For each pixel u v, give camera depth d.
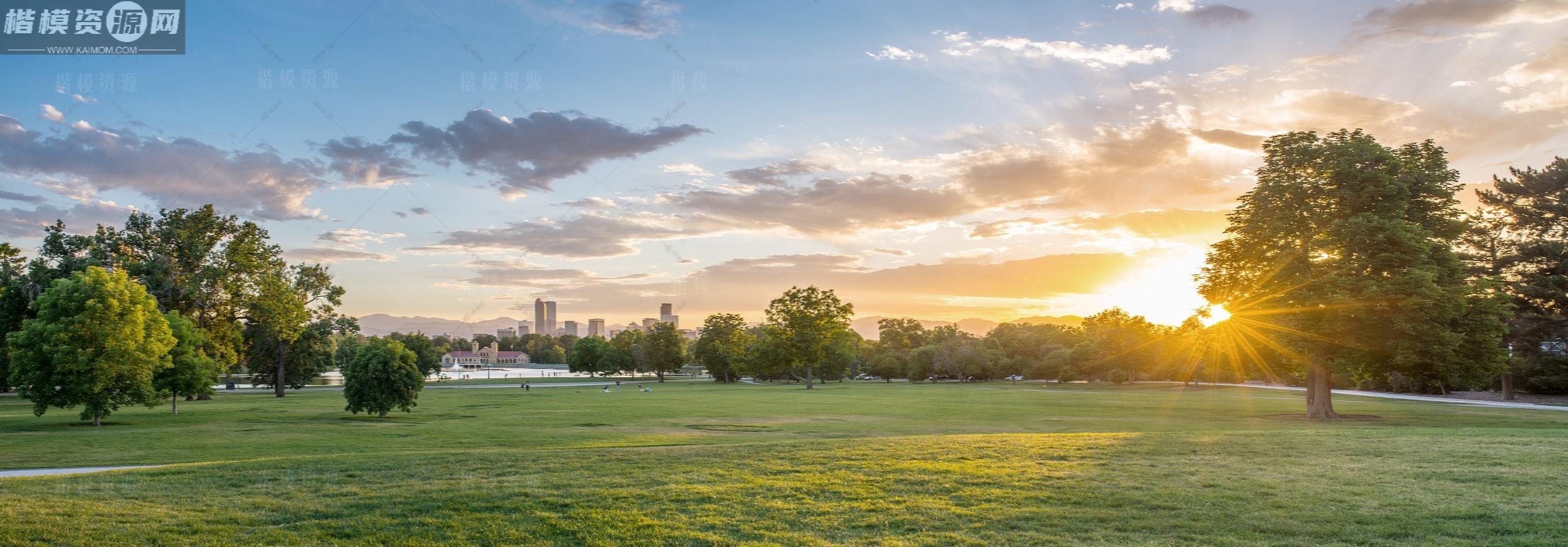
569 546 9.48
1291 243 35.00
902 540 9.57
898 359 153.88
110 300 33.41
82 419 33.22
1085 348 119.44
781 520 10.51
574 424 34.84
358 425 34.16
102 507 11.16
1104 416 39.78
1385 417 36.28
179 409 46.59
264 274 62.69
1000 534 9.77
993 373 136.62
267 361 79.38
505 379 149.38
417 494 12.08
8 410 43.97
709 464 14.62
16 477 13.99
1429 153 34.75
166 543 9.56
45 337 32.91
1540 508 10.42
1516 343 51.25
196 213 60.62
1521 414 37.69
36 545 9.33
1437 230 34.41
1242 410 45.22
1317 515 10.33
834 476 13.22
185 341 41.91
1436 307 31.77
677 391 83.62
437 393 76.75
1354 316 32.59
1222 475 13.13
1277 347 34.53
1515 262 51.28
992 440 18.00
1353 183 33.53
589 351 165.62
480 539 9.76
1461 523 9.80
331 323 81.00
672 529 10.11
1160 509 10.88
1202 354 42.84
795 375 130.25
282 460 15.86
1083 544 9.30
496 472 13.90
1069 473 13.37
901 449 16.55
